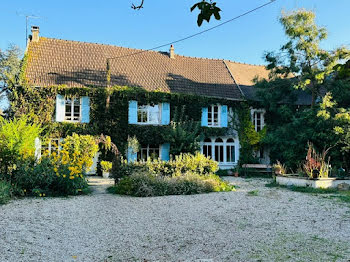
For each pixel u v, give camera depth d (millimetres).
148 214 8328
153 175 12672
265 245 5688
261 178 19219
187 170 14273
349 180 13625
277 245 5684
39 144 17125
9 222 7145
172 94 21172
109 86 19859
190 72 24359
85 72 20562
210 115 22656
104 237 6250
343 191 12719
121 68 22125
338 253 5219
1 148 11383
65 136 18703
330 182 13359
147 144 20938
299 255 5137
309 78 19625
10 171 11227
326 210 8805
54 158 11562
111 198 10781
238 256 5109
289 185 13781
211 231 6668
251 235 6348
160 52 25484
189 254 5246
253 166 20938
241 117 22812
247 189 13328
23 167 11000
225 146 22812
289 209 8961
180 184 12062
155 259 5031
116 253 5328
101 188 13594
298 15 19344
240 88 24062
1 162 11250
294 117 19453
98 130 19328
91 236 6305
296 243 5797
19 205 9133
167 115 21125
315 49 19391
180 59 25469
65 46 22250
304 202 10062
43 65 19969
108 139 15781
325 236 6262
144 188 11391
